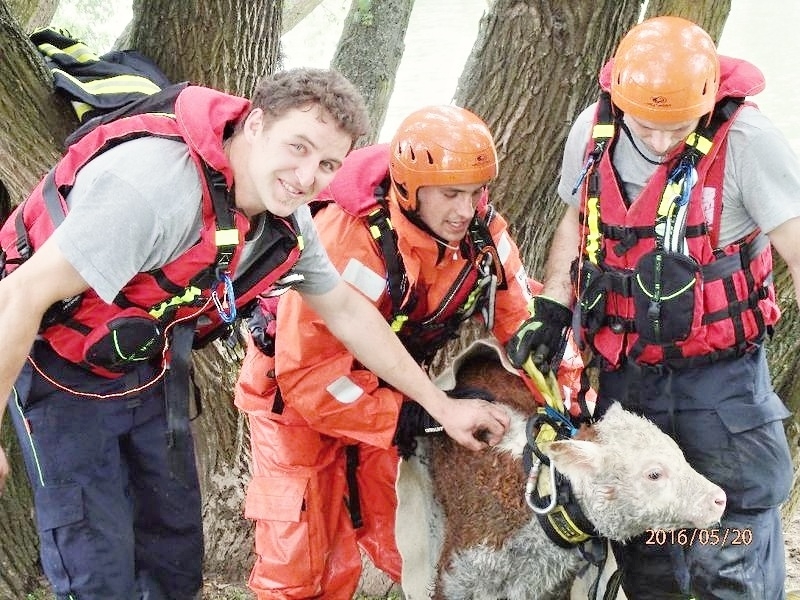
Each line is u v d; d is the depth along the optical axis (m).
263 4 3.92
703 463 2.86
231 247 2.35
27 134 3.35
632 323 2.78
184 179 2.30
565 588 3.00
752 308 2.73
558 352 2.96
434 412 2.91
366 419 2.96
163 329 2.51
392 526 3.38
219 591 4.04
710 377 2.79
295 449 3.14
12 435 3.99
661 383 2.84
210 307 2.60
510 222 3.79
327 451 3.21
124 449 2.78
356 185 2.89
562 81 3.65
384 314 3.00
